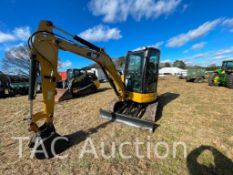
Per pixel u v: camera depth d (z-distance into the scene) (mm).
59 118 5258
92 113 5734
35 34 2688
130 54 5117
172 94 8953
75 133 4066
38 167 2799
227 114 5262
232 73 10719
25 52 25281
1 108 6949
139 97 4738
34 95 2723
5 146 3516
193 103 6723
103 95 9547
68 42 3230
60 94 8156
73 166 2812
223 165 2775
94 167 2783
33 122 2789
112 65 4480
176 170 2676
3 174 2635
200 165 2783
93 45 3793
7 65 25109
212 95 8328
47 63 2881
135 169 2719
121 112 5121
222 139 3639
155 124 4512
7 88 10898
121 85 4840
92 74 11000
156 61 5191
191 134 3900
